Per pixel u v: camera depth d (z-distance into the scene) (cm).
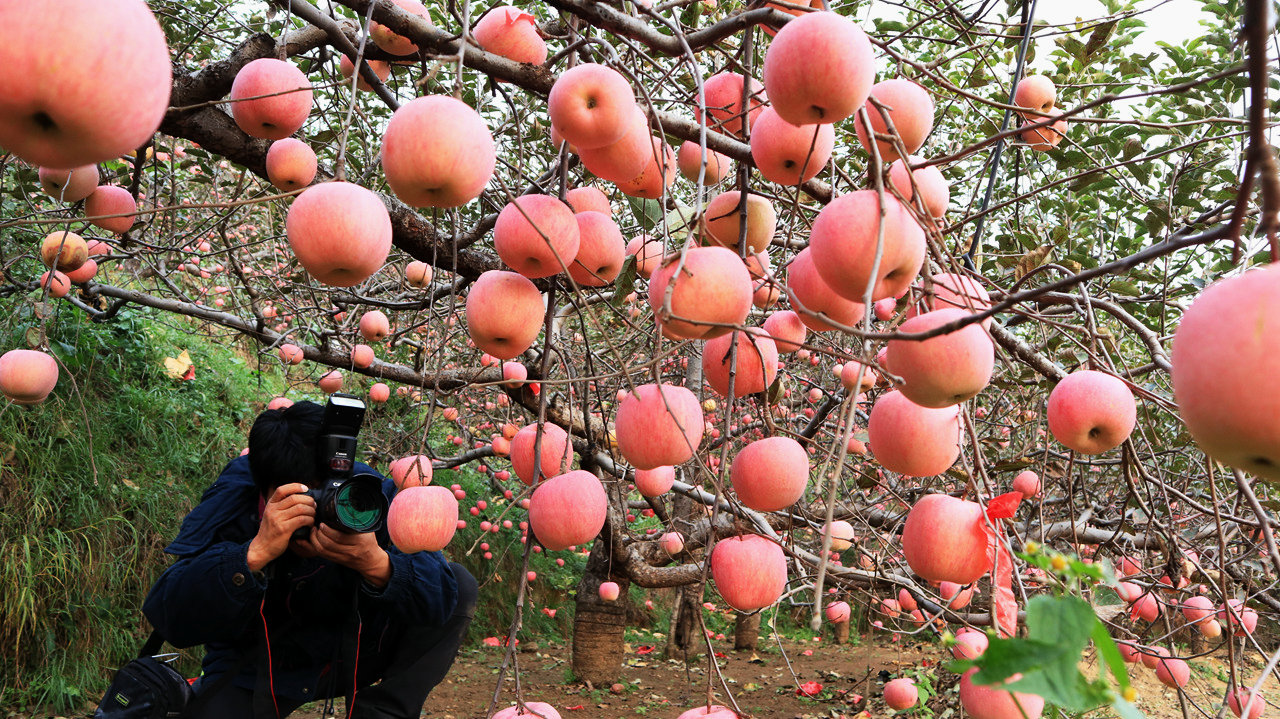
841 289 106
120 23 76
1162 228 263
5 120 73
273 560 190
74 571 539
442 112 112
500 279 141
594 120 123
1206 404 65
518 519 812
